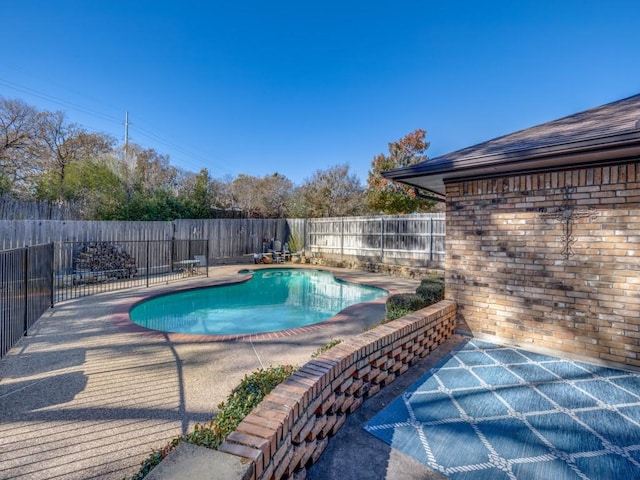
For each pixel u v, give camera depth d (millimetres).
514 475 2676
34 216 14055
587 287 4789
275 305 11125
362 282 12891
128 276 13266
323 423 2975
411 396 3932
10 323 5344
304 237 19828
